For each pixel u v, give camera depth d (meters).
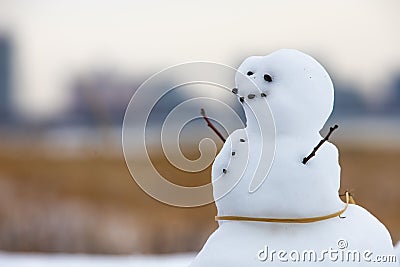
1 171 28.69
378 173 29.33
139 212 23.42
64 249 20.53
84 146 30.88
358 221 7.48
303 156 7.23
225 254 7.18
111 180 27.25
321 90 7.44
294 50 7.66
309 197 7.15
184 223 22.12
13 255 15.46
